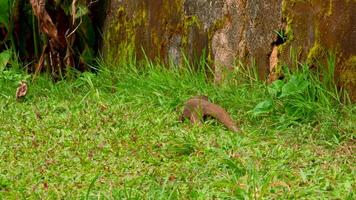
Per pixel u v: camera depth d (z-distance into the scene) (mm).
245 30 12422
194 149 10070
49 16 14805
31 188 8758
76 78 14766
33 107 12742
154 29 13859
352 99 11352
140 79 13203
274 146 10141
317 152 9867
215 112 11211
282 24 11953
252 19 12328
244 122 11359
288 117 11086
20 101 13414
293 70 11797
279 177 8820
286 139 10508
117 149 10250
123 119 11656
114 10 14766
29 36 15617
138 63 14148
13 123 11758
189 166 9406
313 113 11086
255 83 12094
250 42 12359
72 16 14727
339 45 11453
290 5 11867
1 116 12211
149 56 13961
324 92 11391
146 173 9203
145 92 12773
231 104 11867
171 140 10469
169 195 8164
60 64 15031
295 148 10039
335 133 10477
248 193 8094
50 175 9266
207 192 8273
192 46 13203
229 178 8766
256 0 12266
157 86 12781
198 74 12930
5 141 10734
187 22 13273
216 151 9867
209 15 12930
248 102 11750
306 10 11742
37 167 9586
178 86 12609
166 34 13617
